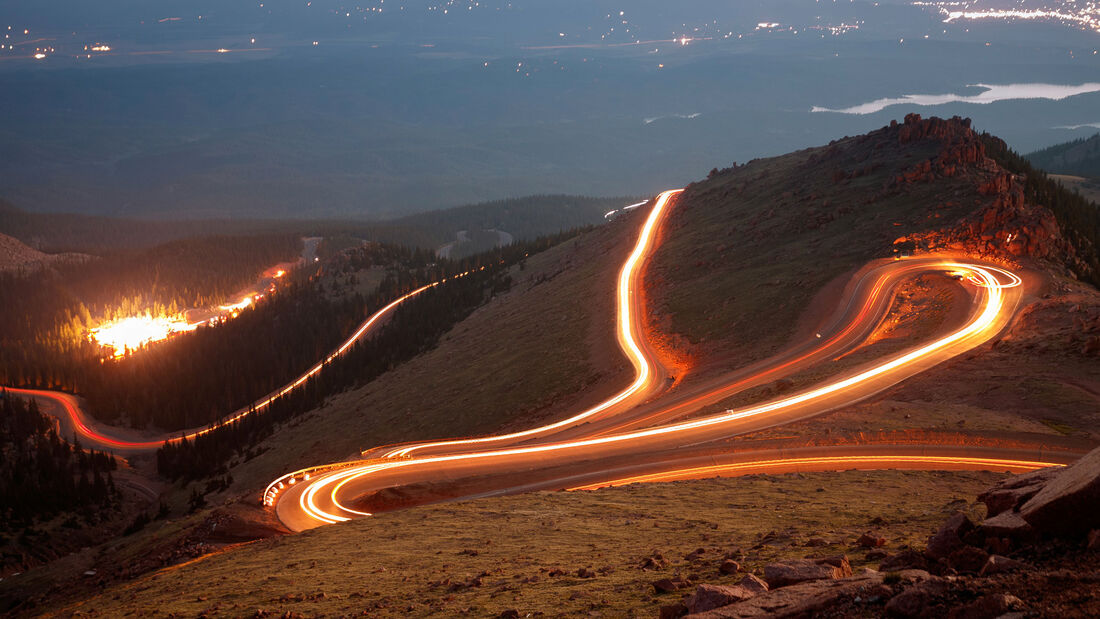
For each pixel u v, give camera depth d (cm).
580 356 13400
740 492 4256
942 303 10181
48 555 11831
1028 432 5644
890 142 18400
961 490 4194
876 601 1321
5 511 12462
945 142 16500
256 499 6231
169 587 3588
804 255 14038
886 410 6519
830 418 6519
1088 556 1329
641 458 6166
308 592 2709
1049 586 1195
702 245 17400
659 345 12588
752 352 10600
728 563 2072
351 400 17712
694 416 7638
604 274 18425
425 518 4247
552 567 2595
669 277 16325
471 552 3084
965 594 1237
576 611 1906
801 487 4331
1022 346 7569
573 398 11569
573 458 6806
